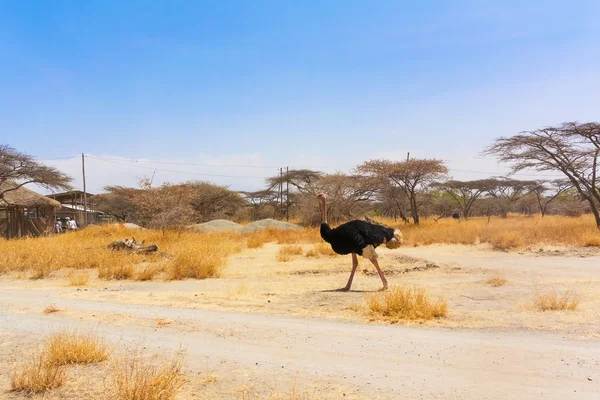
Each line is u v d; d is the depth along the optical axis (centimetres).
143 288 1143
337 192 3922
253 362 552
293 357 570
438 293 984
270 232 2925
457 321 736
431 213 5631
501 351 578
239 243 2233
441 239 2291
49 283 1252
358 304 858
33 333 683
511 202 5950
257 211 6303
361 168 3919
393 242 1025
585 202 4912
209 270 1341
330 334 664
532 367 522
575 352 568
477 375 502
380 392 461
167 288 1140
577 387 465
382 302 827
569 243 1995
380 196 4122
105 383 489
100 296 1002
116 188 5622
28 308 865
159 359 562
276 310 831
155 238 2298
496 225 2955
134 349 602
